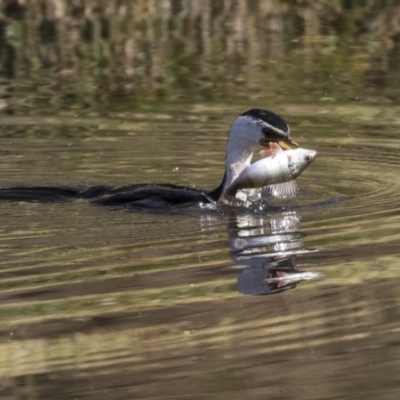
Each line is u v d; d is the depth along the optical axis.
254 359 11.85
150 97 28.86
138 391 11.11
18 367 11.78
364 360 11.77
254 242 16.08
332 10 39.69
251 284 14.11
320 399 10.81
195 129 25.62
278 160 17.61
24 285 14.30
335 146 23.67
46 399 11.01
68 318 13.08
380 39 35.12
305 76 30.73
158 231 16.83
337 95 28.53
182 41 35.38
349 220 17.25
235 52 33.88
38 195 19.14
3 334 12.68
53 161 22.86
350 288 13.92
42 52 34.03
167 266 14.95
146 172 21.91
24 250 15.88
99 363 11.80
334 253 15.39
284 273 14.56
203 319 12.95
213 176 21.55
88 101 28.55
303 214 17.77
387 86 29.34
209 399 10.87
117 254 15.59
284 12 39.50
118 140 24.70
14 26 37.09
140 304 13.51
